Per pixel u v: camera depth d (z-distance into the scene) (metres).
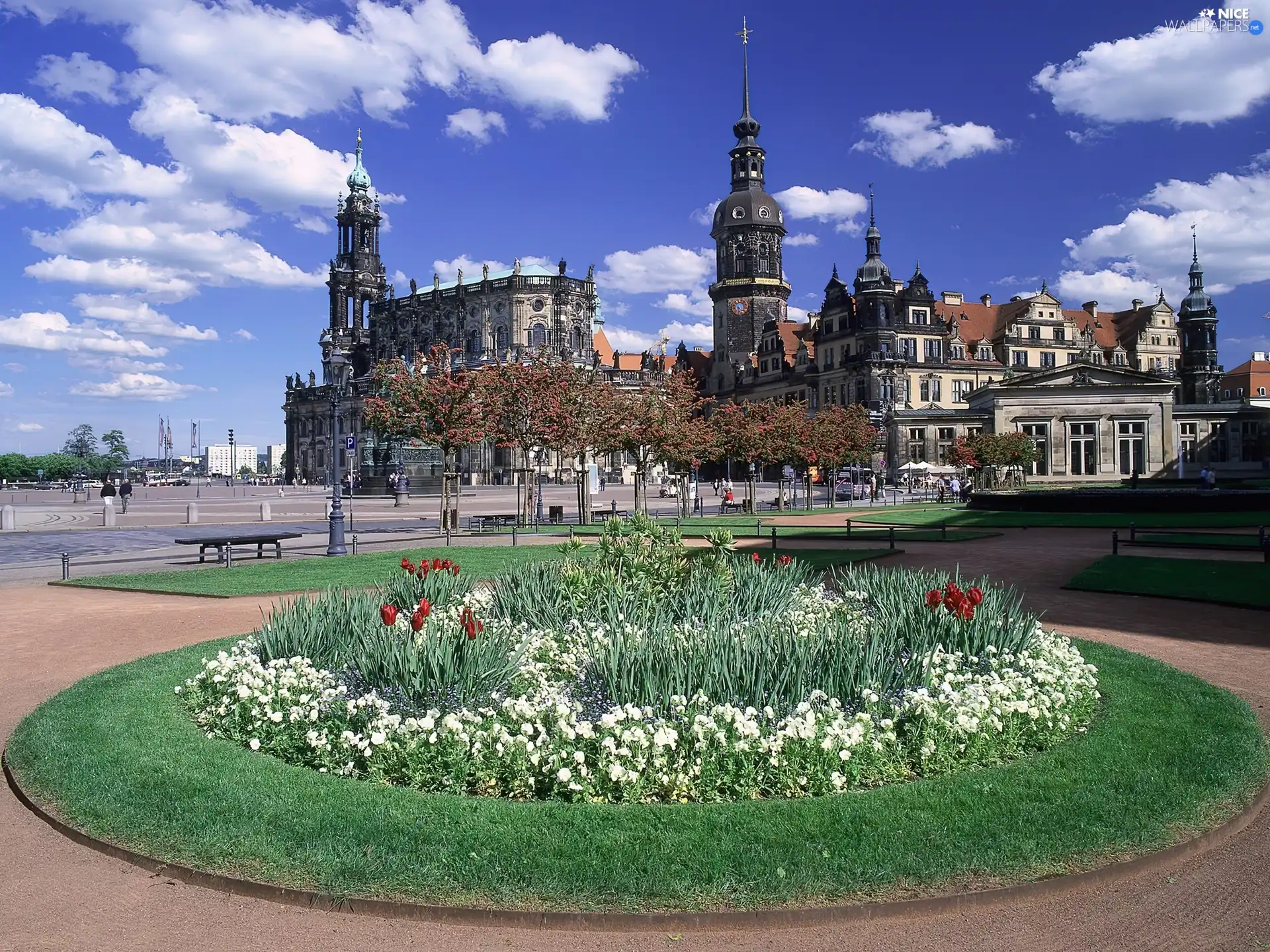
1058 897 7.13
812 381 138.25
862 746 9.02
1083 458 97.94
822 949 6.45
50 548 38.72
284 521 58.91
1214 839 8.03
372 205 183.00
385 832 7.91
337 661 11.83
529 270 158.00
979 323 140.25
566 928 6.74
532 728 9.13
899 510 59.81
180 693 12.54
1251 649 15.97
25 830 8.77
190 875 7.57
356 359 177.12
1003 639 12.11
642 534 16.55
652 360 162.75
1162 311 141.62
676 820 8.03
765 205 160.88
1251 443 111.94
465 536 41.44
